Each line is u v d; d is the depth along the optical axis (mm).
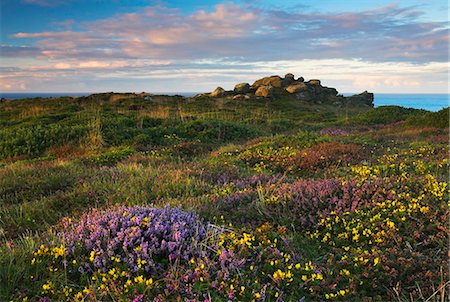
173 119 23047
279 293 3781
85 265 4164
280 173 9984
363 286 4121
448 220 5191
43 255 4422
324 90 57406
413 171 8836
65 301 3744
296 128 25328
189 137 18953
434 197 5961
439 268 4285
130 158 12555
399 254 4543
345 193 6191
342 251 4855
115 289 3699
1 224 6500
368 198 6145
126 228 4785
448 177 7742
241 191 7258
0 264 4195
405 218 5312
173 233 4637
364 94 58906
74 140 16438
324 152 11484
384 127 23859
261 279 4043
